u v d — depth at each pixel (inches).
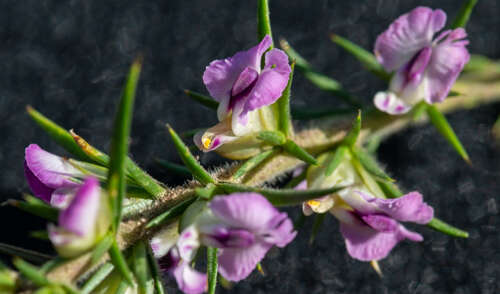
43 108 4.8
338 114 4.0
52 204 3.4
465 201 4.6
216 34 4.9
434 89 3.8
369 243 3.6
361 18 4.9
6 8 4.9
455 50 3.7
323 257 4.5
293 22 4.9
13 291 3.2
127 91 3.1
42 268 3.2
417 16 3.7
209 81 3.5
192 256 3.3
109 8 4.9
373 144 4.2
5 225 4.5
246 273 3.3
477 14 4.9
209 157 4.6
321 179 3.8
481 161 4.6
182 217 3.4
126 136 3.1
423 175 4.6
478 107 4.7
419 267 4.5
